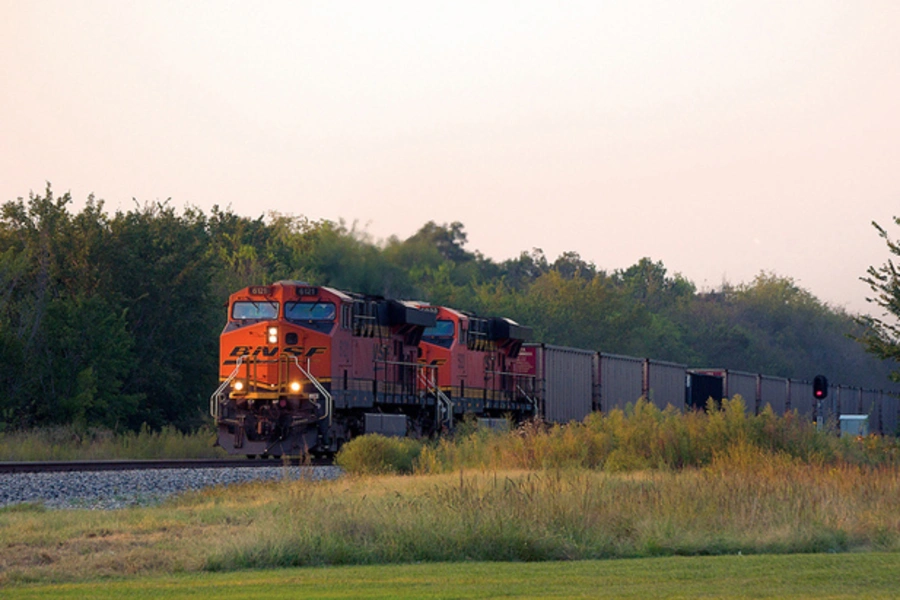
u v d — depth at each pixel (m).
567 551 50.62
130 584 39.41
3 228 169.62
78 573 42.56
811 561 45.22
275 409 110.94
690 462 102.12
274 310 114.19
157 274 169.38
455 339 136.88
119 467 97.00
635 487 68.56
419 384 131.62
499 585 37.94
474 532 50.84
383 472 95.00
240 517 59.84
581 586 37.56
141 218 180.25
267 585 38.56
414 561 48.69
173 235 178.38
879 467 98.31
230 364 113.56
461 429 128.12
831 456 105.88
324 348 111.06
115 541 51.16
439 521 52.44
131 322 166.00
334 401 110.62
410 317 128.12
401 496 59.53
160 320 169.00
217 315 179.50
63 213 170.25
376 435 101.75
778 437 107.69
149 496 75.12
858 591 36.22
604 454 105.56
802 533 54.19
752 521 56.47
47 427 134.50
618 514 57.69
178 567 44.34
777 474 76.06
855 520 58.50
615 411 116.69
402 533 51.19
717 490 63.94
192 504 69.81
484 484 70.19
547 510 55.78
